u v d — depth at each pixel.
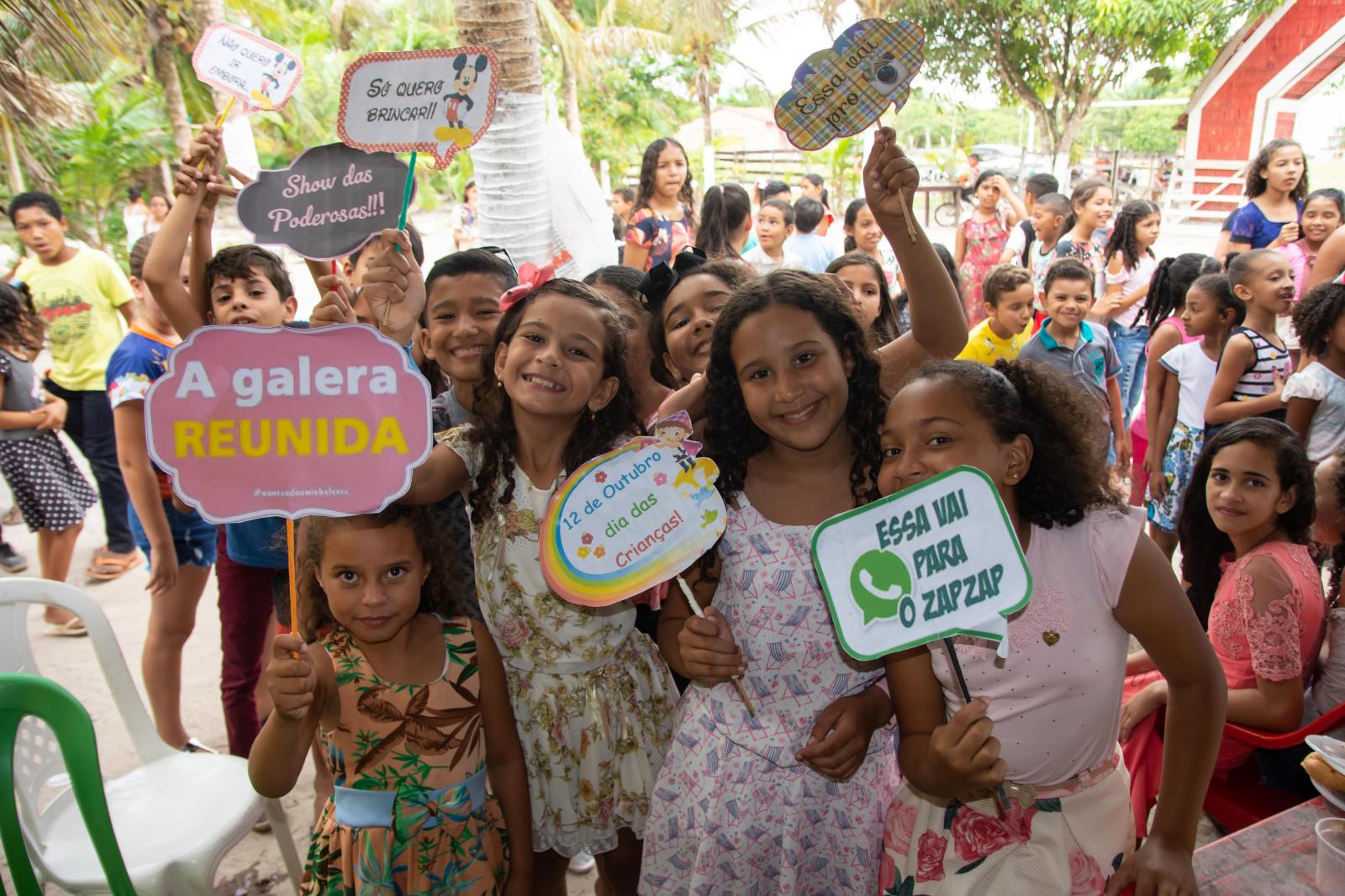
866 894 1.55
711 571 1.61
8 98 5.66
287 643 1.33
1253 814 1.94
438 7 14.73
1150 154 23.41
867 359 1.56
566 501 1.48
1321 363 3.12
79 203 12.14
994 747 1.16
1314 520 2.20
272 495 1.36
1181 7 13.82
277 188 1.67
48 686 1.50
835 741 1.43
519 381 1.61
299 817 2.74
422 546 1.57
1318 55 13.57
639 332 2.16
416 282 1.73
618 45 14.88
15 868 1.49
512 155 3.68
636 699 1.80
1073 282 3.77
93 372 4.27
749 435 1.59
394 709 1.56
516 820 1.69
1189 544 2.46
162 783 2.09
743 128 24.86
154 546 2.62
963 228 6.78
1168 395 3.75
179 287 2.06
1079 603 1.31
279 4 14.06
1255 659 1.93
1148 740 1.81
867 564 1.22
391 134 1.65
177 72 9.54
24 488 3.85
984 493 1.17
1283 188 5.14
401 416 1.36
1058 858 1.34
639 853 1.97
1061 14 14.51
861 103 1.61
